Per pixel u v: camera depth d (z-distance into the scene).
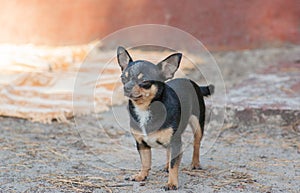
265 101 11.83
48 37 18.62
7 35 18.77
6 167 8.78
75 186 7.94
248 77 14.40
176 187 7.74
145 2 18.34
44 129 11.11
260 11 18.06
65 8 18.55
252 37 18.09
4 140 10.29
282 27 18.09
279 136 10.66
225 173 8.54
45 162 9.08
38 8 18.64
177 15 18.30
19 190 7.77
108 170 8.66
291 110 11.15
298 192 7.78
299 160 9.25
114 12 18.47
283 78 14.03
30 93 12.62
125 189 7.79
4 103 12.13
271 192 7.75
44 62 14.41
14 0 18.77
